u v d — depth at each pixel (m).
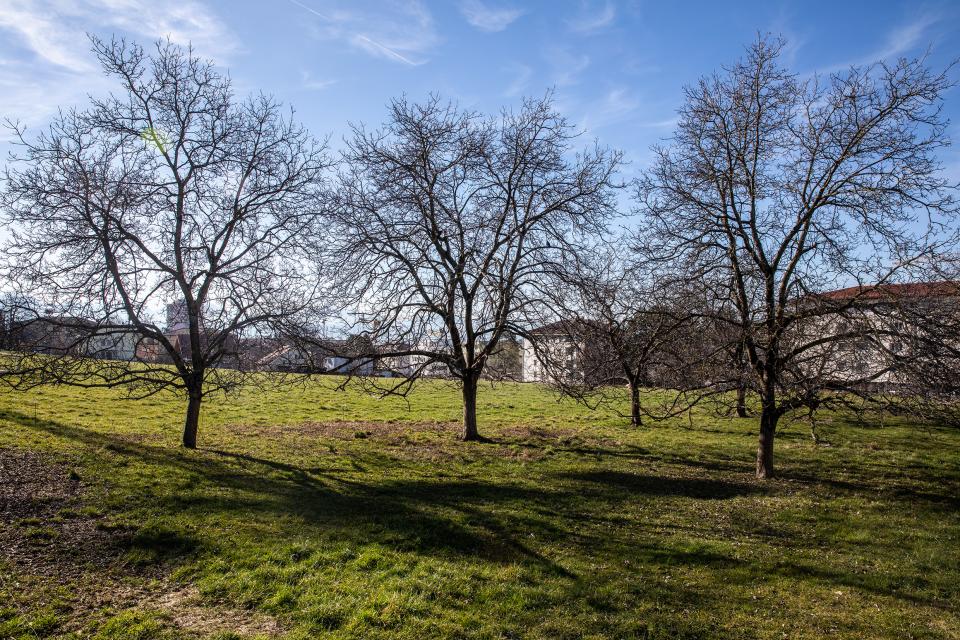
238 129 18.70
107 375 17.41
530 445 21.95
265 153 18.95
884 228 14.91
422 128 20.84
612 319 19.94
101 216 16.86
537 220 20.98
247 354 19.00
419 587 8.96
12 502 11.23
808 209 15.52
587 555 10.70
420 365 21.59
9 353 17.50
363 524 11.79
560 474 17.42
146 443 17.80
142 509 11.59
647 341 17.38
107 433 18.91
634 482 16.70
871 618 8.48
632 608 8.61
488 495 14.63
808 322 15.34
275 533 10.98
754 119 16.53
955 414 13.88
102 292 16.75
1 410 20.72
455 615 8.16
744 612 8.60
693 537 11.91
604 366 19.80
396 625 7.81
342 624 7.80
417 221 20.69
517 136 20.91
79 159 16.97
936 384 13.41
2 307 16.31
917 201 14.62
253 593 8.59
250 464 16.39
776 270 15.80
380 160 20.28
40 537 9.91
